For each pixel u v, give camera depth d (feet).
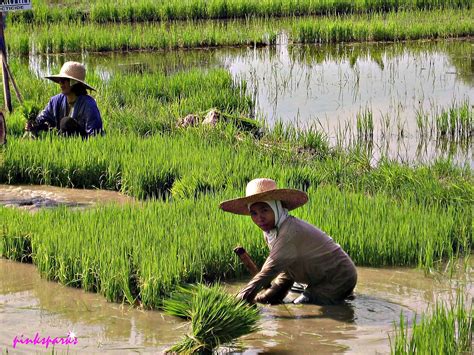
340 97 74.02
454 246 35.40
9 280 31.07
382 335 26.00
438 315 25.12
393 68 87.45
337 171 47.09
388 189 44.32
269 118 65.77
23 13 114.01
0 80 68.90
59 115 51.39
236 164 45.52
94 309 28.22
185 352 24.49
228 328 24.81
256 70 86.99
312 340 25.62
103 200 42.96
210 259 31.24
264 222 27.40
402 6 122.72
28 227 34.22
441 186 43.37
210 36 103.09
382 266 33.17
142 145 49.90
